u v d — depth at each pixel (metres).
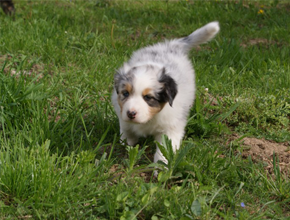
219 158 1.10
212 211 1.00
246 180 1.08
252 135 1.25
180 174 1.05
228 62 1.60
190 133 1.24
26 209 0.98
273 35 1.91
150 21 2.07
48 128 1.15
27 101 1.22
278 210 1.01
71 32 1.71
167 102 1.10
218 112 1.32
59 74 1.42
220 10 2.28
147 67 1.11
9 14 1.87
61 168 1.06
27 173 1.02
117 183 1.05
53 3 2.29
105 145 1.12
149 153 1.18
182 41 1.36
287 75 1.49
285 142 1.23
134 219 0.96
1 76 1.27
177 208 0.98
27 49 1.54
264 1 2.56
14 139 1.12
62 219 0.97
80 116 1.20
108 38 1.72
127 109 1.05
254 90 1.42
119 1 2.43
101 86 1.40
